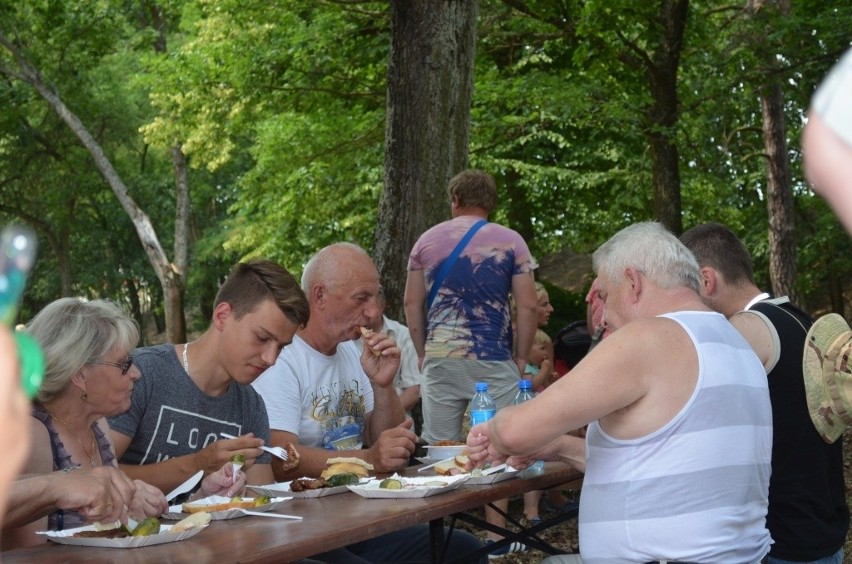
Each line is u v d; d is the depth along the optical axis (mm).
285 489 3303
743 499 2568
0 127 24531
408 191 7082
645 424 2541
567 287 23594
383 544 3941
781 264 13977
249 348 3324
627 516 2547
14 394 355
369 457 3691
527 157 17609
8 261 355
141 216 23016
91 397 2826
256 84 15336
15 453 351
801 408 3238
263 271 3361
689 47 12797
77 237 32969
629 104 11867
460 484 3268
